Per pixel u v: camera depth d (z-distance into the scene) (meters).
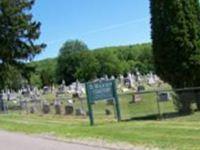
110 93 26.33
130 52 170.00
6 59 60.81
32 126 27.27
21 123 30.91
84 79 146.00
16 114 43.31
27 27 60.25
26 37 60.69
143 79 94.06
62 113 38.03
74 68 157.25
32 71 63.31
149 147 15.12
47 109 41.06
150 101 35.34
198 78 24.75
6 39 59.91
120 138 17.86
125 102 37.59
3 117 39.53
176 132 18.36
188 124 20.98
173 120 23.38
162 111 27.47
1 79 63.12
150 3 25.36
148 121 24.03
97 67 145.00
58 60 161.88
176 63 24.52
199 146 14.46
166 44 24.66
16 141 20.31
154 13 25.09
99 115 31.55
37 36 61.28
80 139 18.86
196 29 24.59
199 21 24.84
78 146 16.83
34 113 42.84
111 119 28.06
